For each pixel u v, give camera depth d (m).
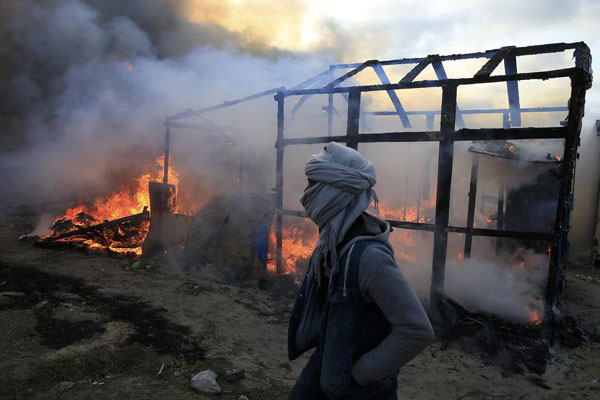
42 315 4.58
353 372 1.29
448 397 3.48
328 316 1.32
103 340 4.04
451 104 4.46
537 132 4.03
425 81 4.61
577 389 3.65
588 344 4.60
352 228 1.34
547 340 4.16
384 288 1.20
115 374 3.46
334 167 1.31
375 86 5.00
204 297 5.57
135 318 4.69
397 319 1.19
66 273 6.22
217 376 3.57
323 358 1.33
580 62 4.81
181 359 3.83
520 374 3.89
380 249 1.26
